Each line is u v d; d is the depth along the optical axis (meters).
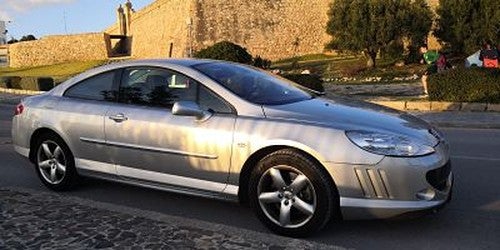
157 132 5.53
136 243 4.70
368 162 4.59
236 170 5.10
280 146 4.89
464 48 32.53
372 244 4.77
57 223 5.22
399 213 4.61
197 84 5.51
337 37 35.94
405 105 15.84
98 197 6.28
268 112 5.11
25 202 5.95
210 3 57.00
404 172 4.59
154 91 5.79
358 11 34.12
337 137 4.70
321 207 4.73
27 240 4.79
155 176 5.65
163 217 5.45
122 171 5.90
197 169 5.33
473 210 5.63
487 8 31.00
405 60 35.22
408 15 33.44
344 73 33.28
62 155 6.43
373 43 33.94
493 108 14.49
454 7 32.38
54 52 85.69
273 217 4.99
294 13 58.09
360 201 4.65
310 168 4.72
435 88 15.68
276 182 4.91
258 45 57.25
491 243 4.75
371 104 5.81
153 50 69.19
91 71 6.43
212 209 5.81
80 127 6.15
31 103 6.76
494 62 23.53
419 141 4.77
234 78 5.68
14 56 89.69
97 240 4.77
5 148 9.73
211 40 56.34
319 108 5.23
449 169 5.04
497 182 6.79
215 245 4.66
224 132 5.14
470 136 11.00
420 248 4.68
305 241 4.80
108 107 6.02
